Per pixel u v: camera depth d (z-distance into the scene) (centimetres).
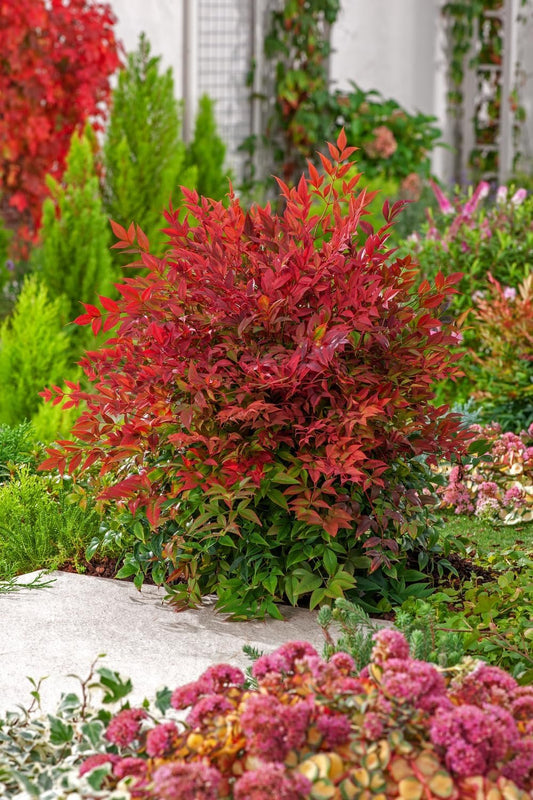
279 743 175
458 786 173
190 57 1009
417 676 185
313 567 356
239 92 1071
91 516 408
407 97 1202
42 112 923
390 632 202
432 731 175
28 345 534
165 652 309
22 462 471
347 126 1120
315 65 1078
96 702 265
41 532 392
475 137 1263
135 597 362
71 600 352
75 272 600
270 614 345
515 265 576
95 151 740
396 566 360
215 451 337
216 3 1043
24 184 927
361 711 181
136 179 704
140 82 716
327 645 249
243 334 338
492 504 455
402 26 1186
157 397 341
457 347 575
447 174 1245
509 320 523
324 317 328
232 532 353
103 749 213
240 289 342
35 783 207
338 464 321
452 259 600
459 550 380
